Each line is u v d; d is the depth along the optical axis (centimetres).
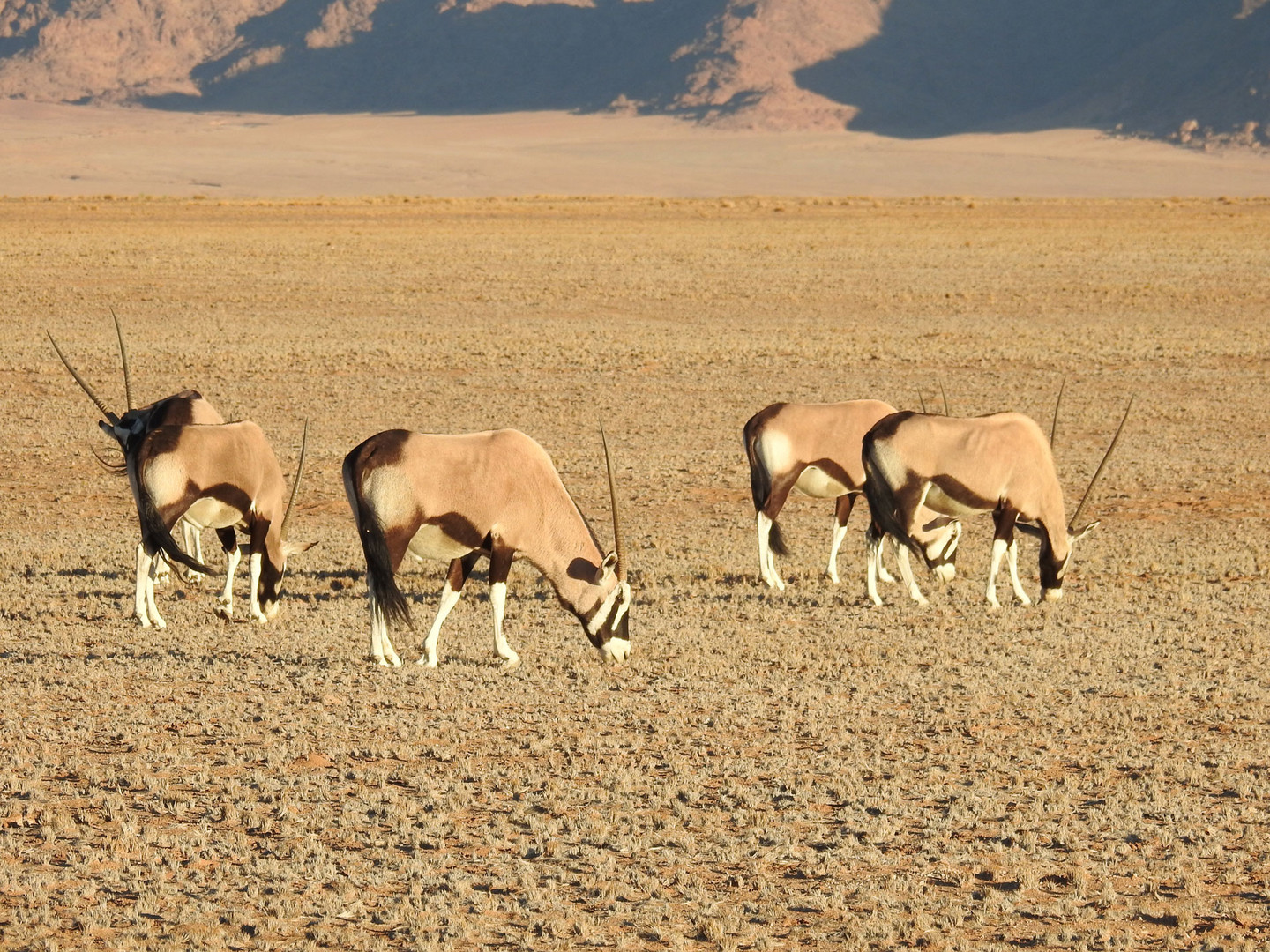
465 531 4016
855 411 5412
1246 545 6194
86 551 6084
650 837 2925
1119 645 4478
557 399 10325
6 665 4188
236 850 2861
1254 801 3133
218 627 4731
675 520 6819
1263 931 2559
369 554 3912
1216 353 12362
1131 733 3591
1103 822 3003
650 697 3888
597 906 2642
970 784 3244
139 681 4028
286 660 4259
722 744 3506
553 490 4141
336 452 8438
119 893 2684
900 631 4662
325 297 15925
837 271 18675
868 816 3042
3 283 16462
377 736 3531
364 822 3008
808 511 7131
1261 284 17175
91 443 8756
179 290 16275
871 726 3641
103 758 3384
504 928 2559
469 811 3075
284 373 11288
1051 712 3769
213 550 6078
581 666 4200
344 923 2578
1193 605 5044
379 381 10975
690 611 4997
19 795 3145
